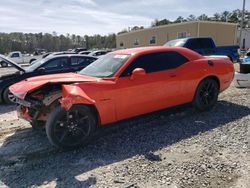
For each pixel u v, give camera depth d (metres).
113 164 3.72
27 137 4.90
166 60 5.30
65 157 4.02
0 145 4.56
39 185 3.26
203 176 3.33
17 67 7.87
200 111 5.98
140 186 3.15
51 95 4.31
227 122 5.26
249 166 3.52
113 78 4.58
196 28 27.59
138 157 3.90
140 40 35.62
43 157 4.04
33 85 4.32
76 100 3.98
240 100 7.00
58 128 4.15
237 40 34.53
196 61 5.76
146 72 4.94
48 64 8.50
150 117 5.67
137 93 4.77
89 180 3.33
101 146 4.36
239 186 3.09
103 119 4.49
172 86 5.27
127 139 4.59
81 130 4.31
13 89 4.56
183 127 5.07
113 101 4.50
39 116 4.48
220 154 3.90
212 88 6.07
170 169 3.52
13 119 6.23
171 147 4.20
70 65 8.80
